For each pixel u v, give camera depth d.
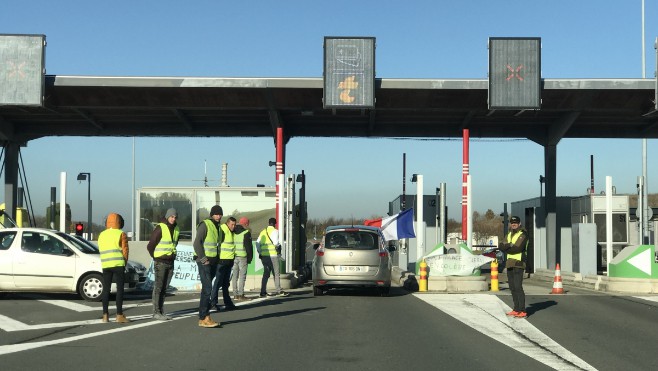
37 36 24.19
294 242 28.88
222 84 24.31
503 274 31.81
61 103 25.91
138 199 25.09
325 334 10.84
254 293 19.20
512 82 24.14
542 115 27.61
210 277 11.70
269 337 10.49
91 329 11.23
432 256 19.92
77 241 17.12
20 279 16.00
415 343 10.06
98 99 25.59
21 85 24.08
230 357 8.84
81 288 16.08
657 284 18.94
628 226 31.25
